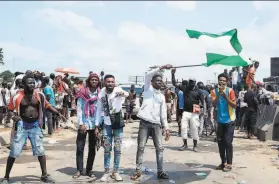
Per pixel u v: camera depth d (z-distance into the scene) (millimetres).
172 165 8734
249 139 13766
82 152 7473
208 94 14336
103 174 7676
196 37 7543
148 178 7391
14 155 6805
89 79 7457
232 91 7973
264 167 8570
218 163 9023
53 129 14773
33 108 6895
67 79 18188
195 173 7891
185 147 10977
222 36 7582
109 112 7078
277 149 11242
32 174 7656
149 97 7281
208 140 13289
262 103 15812
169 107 19562
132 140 12891
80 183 6965
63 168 8266
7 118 15789
